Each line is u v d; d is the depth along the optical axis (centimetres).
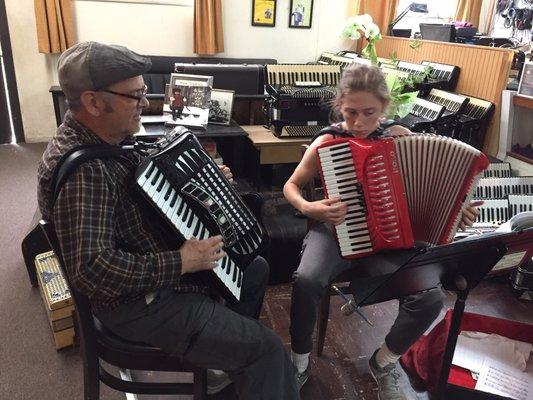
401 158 136
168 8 439
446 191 138
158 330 114
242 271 133
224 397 157
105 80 103
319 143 150
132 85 107
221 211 128
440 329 173
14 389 156
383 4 471
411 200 140
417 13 508
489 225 210
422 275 111
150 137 226
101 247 101
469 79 295
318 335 174
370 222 138
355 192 138
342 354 180
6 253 234
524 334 175
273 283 222
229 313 121
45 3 385
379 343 186
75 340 173
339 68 301
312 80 294
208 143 258
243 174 301
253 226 140
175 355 118
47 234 102
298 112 269
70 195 100
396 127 158
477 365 165
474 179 136
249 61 476
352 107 144
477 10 490
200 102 252
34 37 399
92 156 103
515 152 267
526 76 254
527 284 215
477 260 111
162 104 268
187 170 122
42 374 162
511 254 115
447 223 139
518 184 230
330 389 163
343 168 137
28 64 404
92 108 106
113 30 429
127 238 113
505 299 221
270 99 277
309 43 502
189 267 110
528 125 269
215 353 117
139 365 120
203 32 451
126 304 112
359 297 113
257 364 120
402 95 247
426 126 254
